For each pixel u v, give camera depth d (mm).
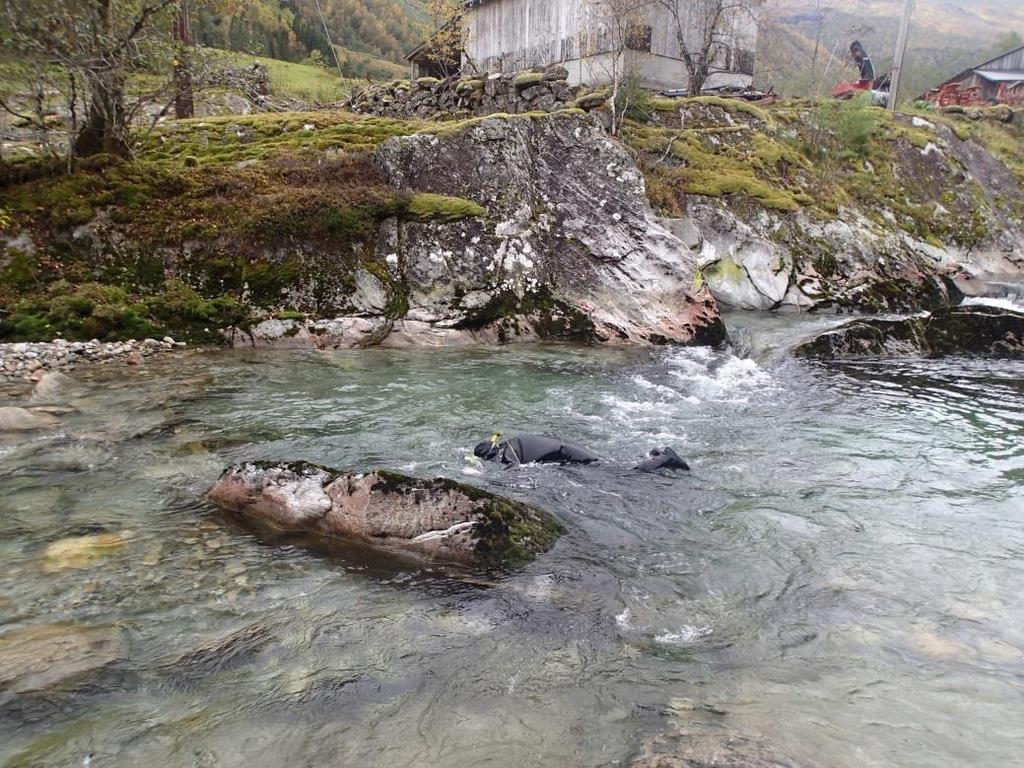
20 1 10211
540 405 8305
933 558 4676
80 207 10945
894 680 3355
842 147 20609
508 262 12617
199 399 8023
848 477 6191
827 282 15531
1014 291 17250
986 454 6812
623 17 18547
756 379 9930
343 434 6953
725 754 2797
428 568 4379
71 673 3227
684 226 14984
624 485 5906
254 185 12367
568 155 14117
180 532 4777
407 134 14266
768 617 3955
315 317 11367
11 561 4293
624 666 3473
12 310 9711
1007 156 24031
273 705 3111
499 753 2836
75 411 7387
